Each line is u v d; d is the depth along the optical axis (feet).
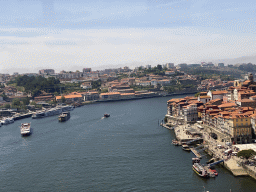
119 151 609.42
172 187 422.41
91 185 444.14
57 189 439.63
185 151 593.83
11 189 452.76
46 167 539.29
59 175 494.59
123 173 483.92
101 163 539.70
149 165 516.32
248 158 486.79
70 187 442.50
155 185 431.84
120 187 431.02
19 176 504.43
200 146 604.49
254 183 422.41
